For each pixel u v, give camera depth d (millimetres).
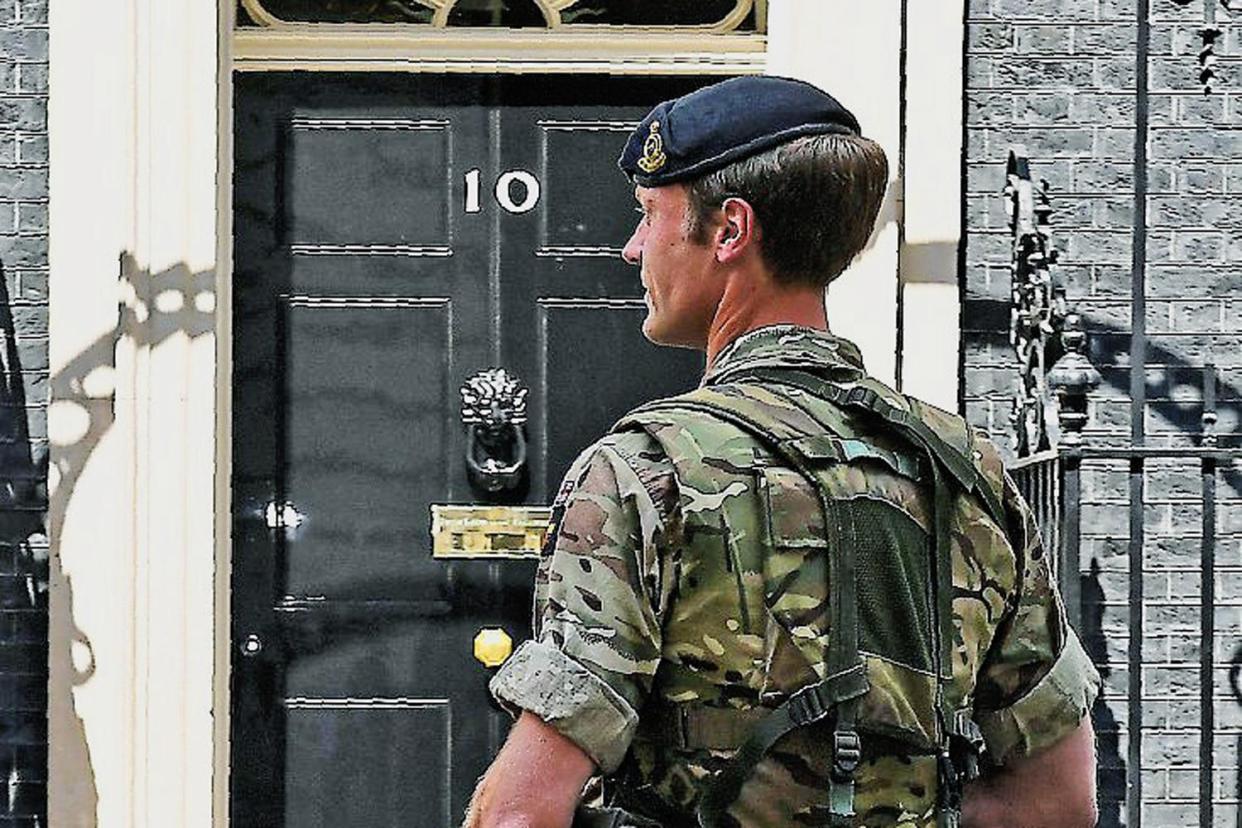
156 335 5711
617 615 2367
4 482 5746
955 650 2518
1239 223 5840
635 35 6047
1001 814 2684
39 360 5758
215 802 5785
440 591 6047
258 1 6039
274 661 6020
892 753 2436
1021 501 2682
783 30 5809
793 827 2383
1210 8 5281
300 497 6027
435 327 6059
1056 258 5176
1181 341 5820
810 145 2578
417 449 6047
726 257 2592
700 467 2416
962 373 5777
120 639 5699
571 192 6090
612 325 6074
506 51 6047
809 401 2543
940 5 5746
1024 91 5840
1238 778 5777
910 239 5734
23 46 5754
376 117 6062
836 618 2410
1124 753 5789
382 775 6031
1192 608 5801
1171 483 5809
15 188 5754
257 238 6031
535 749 2348
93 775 5703
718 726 2385
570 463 6066
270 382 6027
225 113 5855
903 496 2527
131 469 5699
